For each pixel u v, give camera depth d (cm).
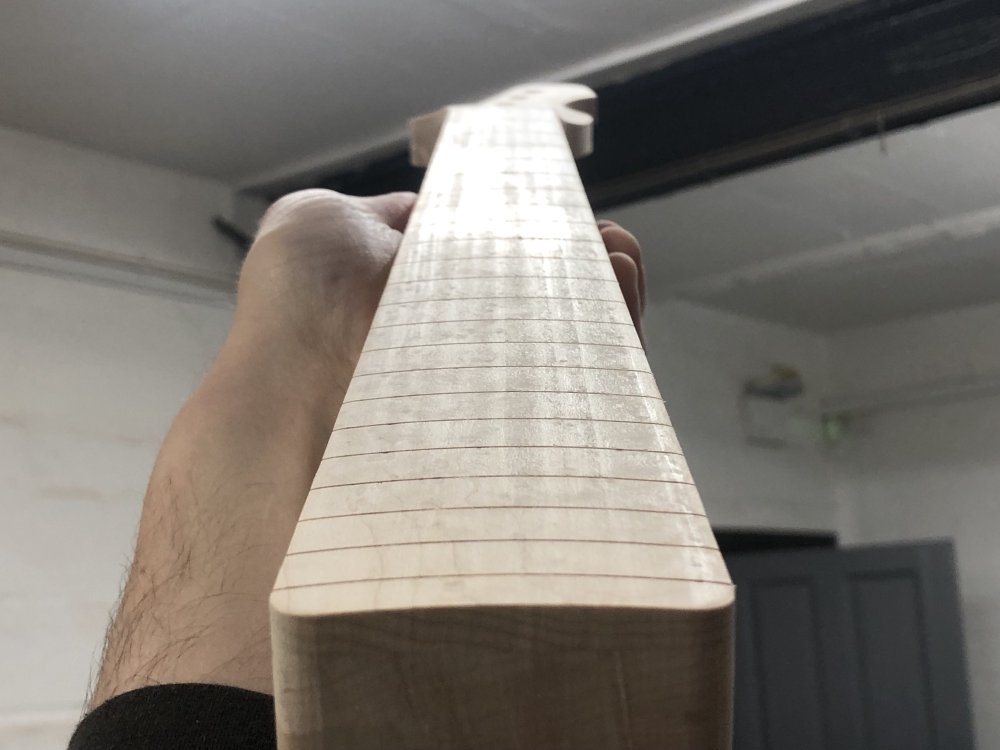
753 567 216
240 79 119
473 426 18
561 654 14
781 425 238
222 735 25
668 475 17
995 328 227
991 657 218
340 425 18
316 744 14
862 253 181
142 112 128
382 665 14
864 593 207
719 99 110
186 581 30
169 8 103
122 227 142
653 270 195
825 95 103
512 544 15
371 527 16
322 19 106
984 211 164
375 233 43
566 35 109
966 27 95
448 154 34
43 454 129
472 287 23
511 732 14
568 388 19
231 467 32
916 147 139
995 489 224
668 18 105
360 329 39
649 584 14
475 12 105
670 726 14
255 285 40
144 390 139
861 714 202
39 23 105
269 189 154
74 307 135
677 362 219
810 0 99
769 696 210
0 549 123
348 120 131
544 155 34
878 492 245
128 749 24
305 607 14
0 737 119
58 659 125
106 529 132
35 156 135
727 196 156
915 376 239
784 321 243
